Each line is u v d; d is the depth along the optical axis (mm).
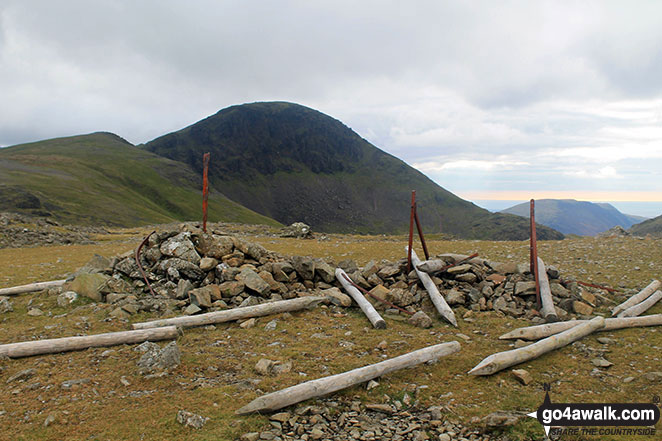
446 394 6969
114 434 5641
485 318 11289
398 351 8906
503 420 5852
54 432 5652
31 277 15797
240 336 9742
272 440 5633
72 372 7531
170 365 7797
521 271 13164
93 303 11672
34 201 109375
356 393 7039
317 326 10562
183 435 5641
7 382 7121
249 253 13945
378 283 13570
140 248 14016
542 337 9516
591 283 14633
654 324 10477
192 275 12750
